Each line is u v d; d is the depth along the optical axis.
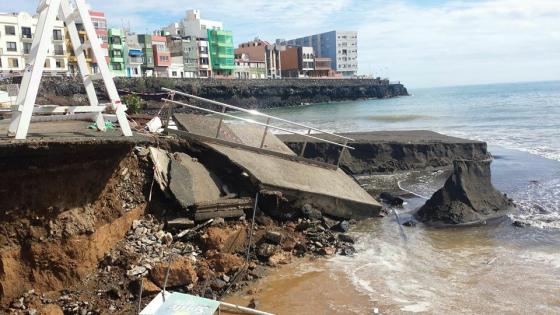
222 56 93.00
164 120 15.38
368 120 51.50
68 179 7.85
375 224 13.54
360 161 21.41
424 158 22.16
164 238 9.85
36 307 7.31
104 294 8.05
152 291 8.24
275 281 9.56
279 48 112.06
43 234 7.62
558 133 33.94
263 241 10.92
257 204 11.81
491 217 13.87
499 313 8.35
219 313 7.59
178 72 84.12
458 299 8.91
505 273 10.05
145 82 65.12
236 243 10.52
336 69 132.62
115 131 10.06
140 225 9.98
